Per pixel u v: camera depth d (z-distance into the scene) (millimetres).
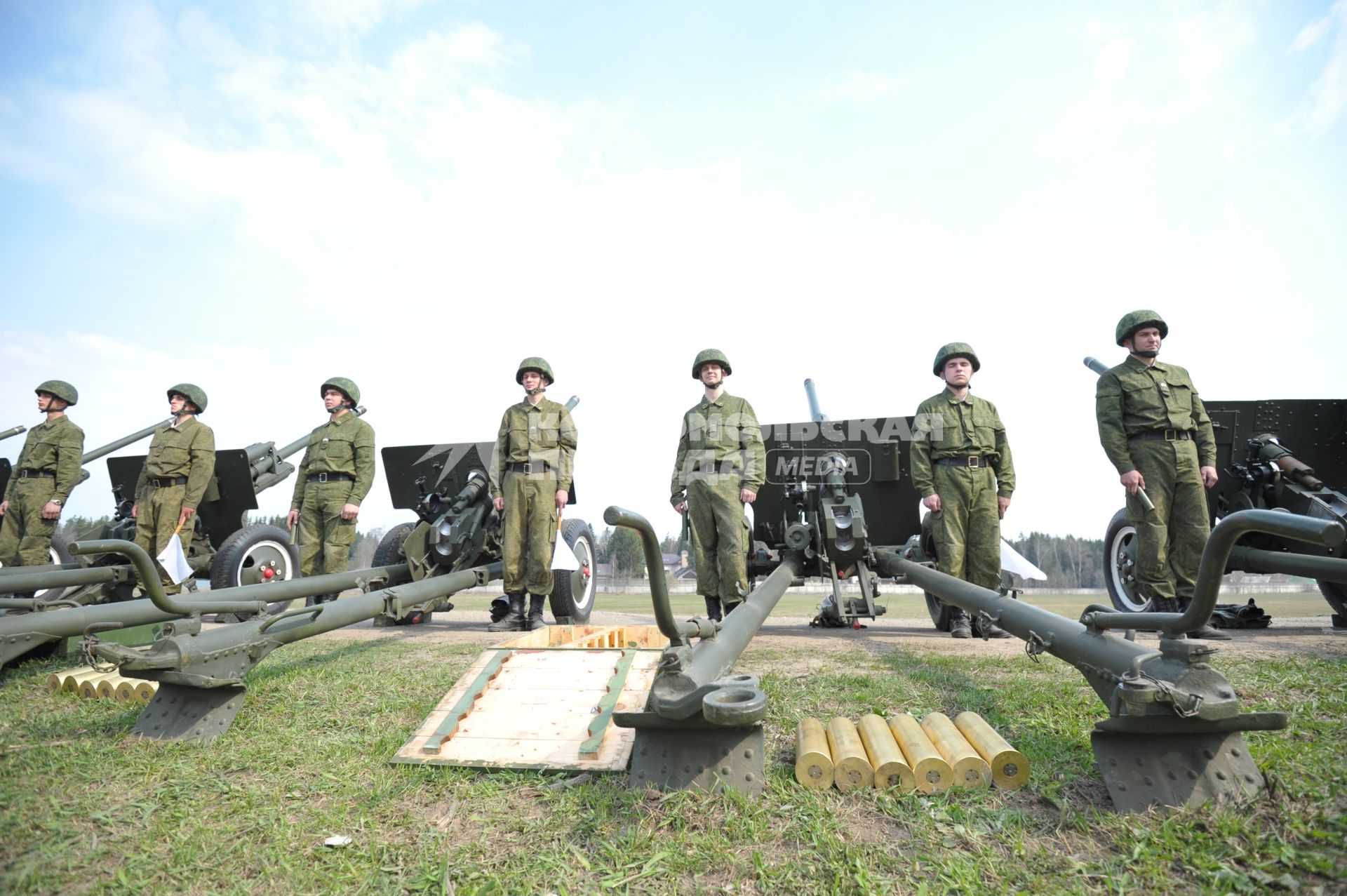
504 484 6324
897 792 2357
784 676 4062
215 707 3094
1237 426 6492
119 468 8883
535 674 3273
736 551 5828
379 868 1976
